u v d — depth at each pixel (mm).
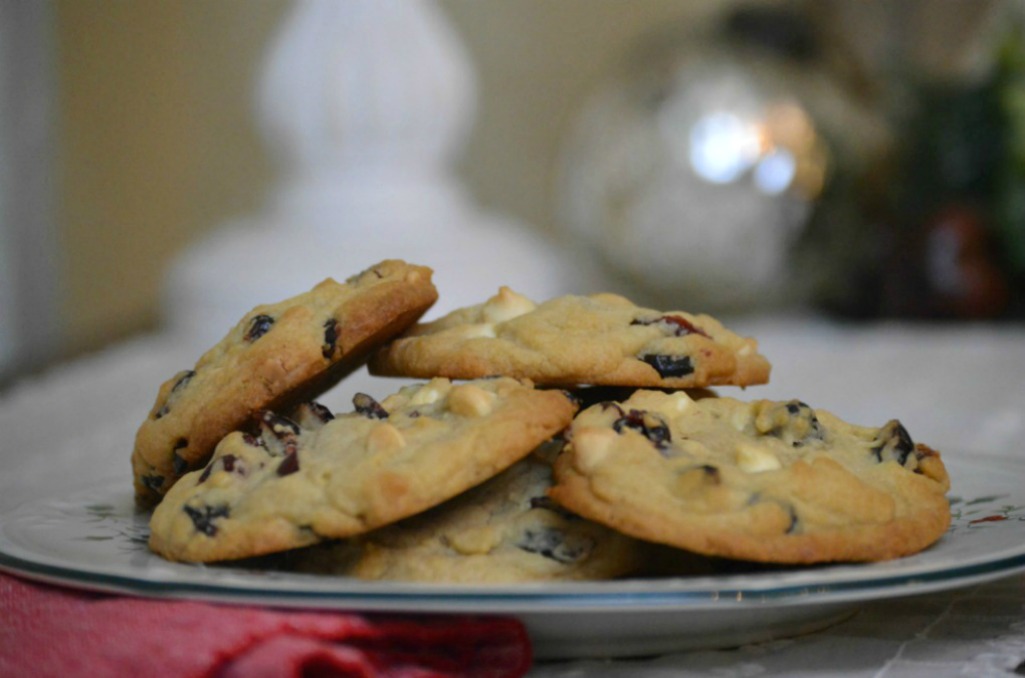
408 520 479
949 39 1281
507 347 515
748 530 458
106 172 1470
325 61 1081
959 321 1141
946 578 448
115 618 439
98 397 890
